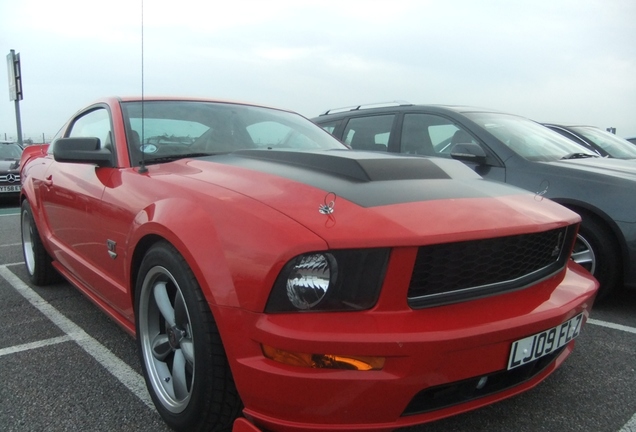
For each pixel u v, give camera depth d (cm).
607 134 698
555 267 222
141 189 238
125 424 220
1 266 502
